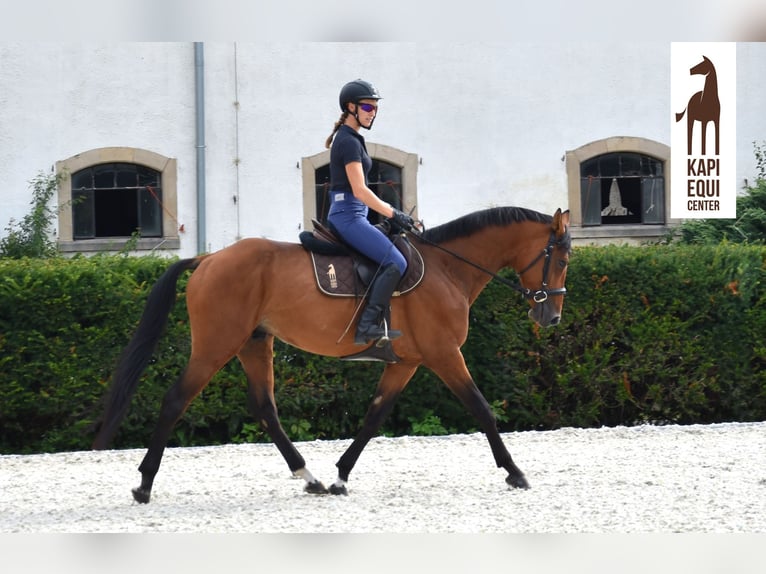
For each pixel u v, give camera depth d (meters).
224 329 8.78
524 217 9.70
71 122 17.02
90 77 17.06
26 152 16.86
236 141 17.61
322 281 8.94
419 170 18.17
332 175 9.18
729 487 9.41
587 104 18.72
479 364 13.20
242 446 12.25
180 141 17.45
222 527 7.98
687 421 14.21
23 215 16.84
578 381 13.46
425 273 9.27
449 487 9.59
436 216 18.27
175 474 10.57
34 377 11.98
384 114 18.03
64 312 12.02
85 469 10.98
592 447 11.88
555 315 9.71
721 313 13.80
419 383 12.98
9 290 11.84
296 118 17.78
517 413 13.36
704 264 13.74
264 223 17.75
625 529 7.86
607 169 19.00
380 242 9.01
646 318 13.57
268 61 17.66
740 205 18.02
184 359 12.38
